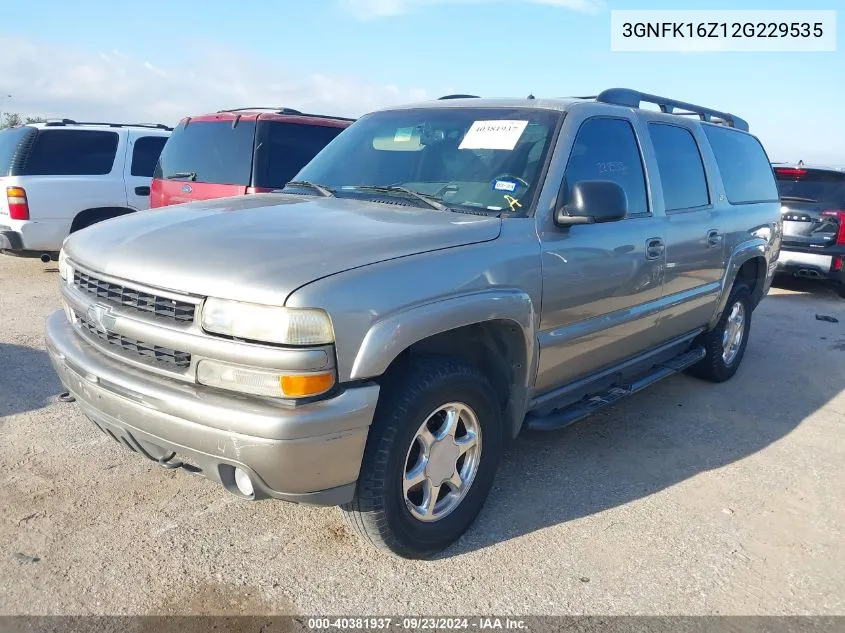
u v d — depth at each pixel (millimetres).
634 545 3275
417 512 2969
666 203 4422
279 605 2742
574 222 3385
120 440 2920
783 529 3484
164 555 3002
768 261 5977
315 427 2436
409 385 2770
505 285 3074
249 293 2438
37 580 2795
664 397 5344
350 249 2688
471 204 3443
